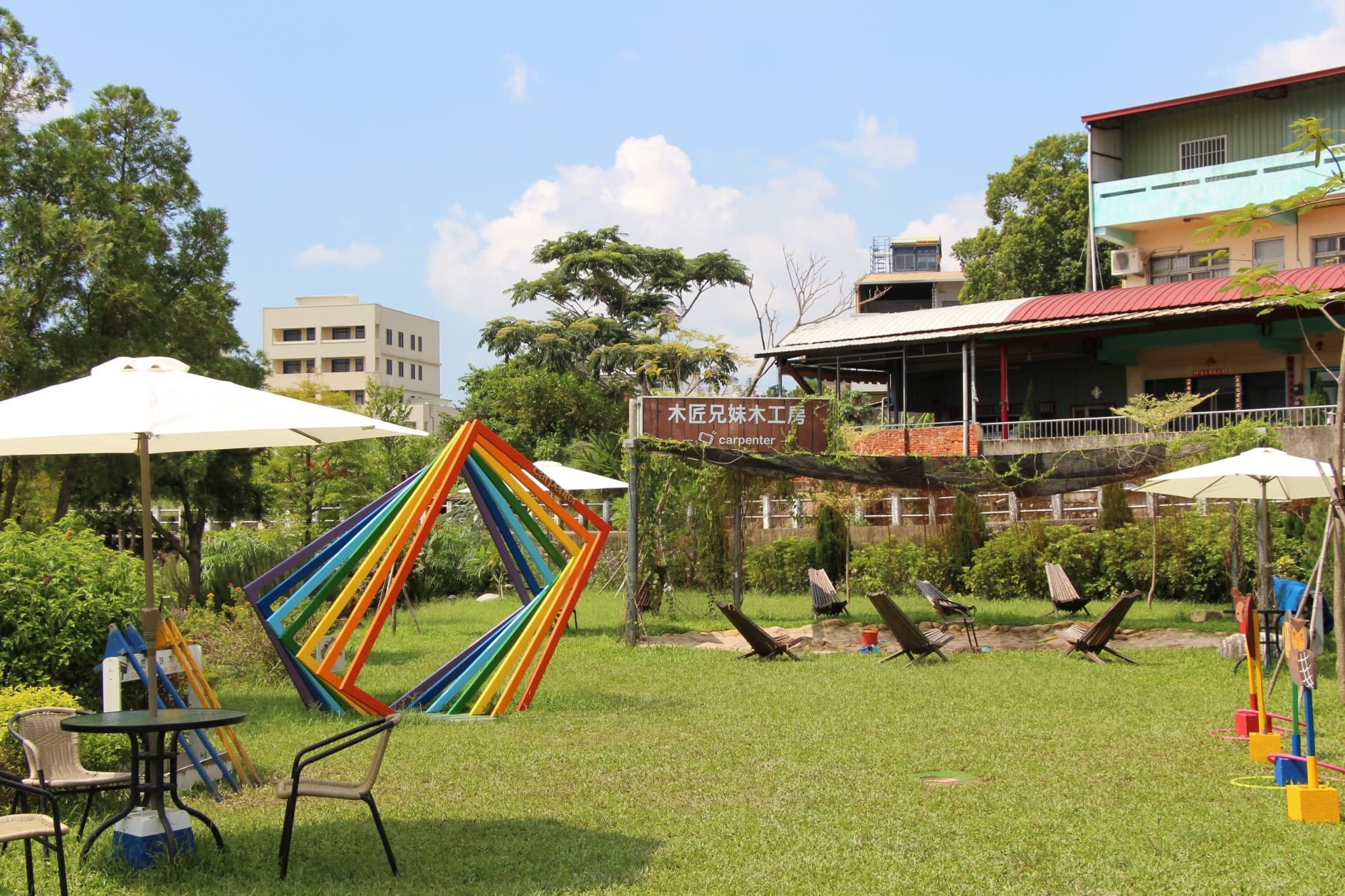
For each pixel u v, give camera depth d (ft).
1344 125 92.94
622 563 79.20
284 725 30.94
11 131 68.28
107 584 27.81
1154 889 16.74
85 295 66.49
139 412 19.16
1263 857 18.28
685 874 17.66
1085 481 51.03
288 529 76.38
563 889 17.04
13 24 70.49
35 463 67.82
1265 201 92.02
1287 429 70.59
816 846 19.07
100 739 22.56
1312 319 83.87
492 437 35.40
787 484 67.56
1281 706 32.86
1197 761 25.49
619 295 161.07
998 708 33.06
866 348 100.83
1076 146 140.67
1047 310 92.32
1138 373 101.04
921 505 78.69
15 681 25.75
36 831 15.94
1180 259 99.04
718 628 56.03
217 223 75.66
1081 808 21.36
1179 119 101.86
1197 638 48.14
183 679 26.27
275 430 25.61
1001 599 66.39
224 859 18.65
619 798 22.65
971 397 93.20
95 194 68.18
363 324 247.29
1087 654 44.01
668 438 52.75
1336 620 32.86
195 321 72.13
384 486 81.00
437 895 16.88
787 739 28.50
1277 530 58.44
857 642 51.16
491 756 26.63
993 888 16.80
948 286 182.60
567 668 42.96
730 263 162.61
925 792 22.76
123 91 75.25
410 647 50.55
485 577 80.02
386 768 25.59
